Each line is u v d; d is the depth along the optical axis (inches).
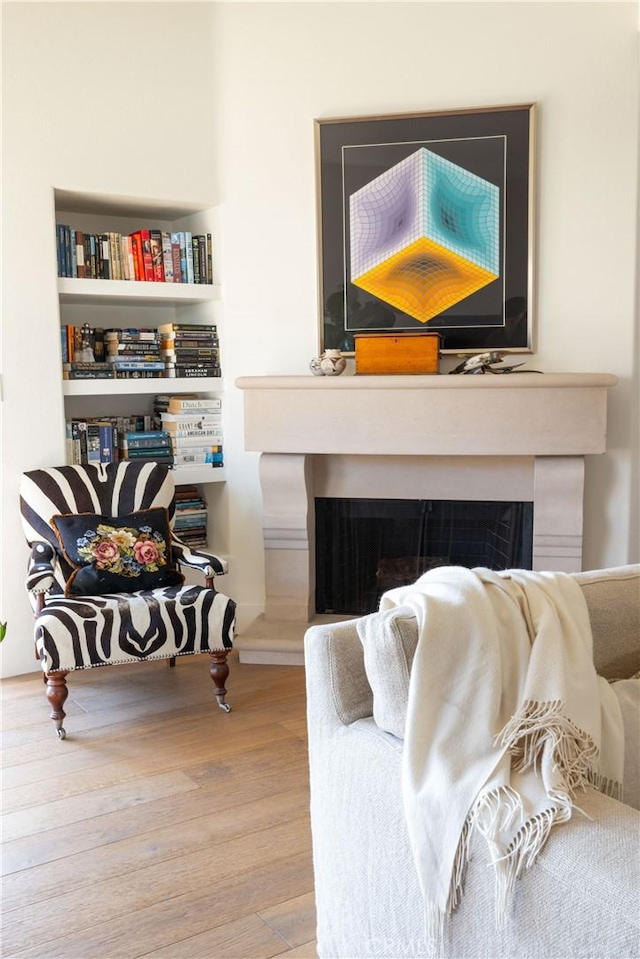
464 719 60.4
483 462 154.7
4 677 149.6
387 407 145.9
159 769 113.0
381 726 65.1
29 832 97.9
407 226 155.7
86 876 89.4
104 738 122.9
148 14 153.9
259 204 161.6
